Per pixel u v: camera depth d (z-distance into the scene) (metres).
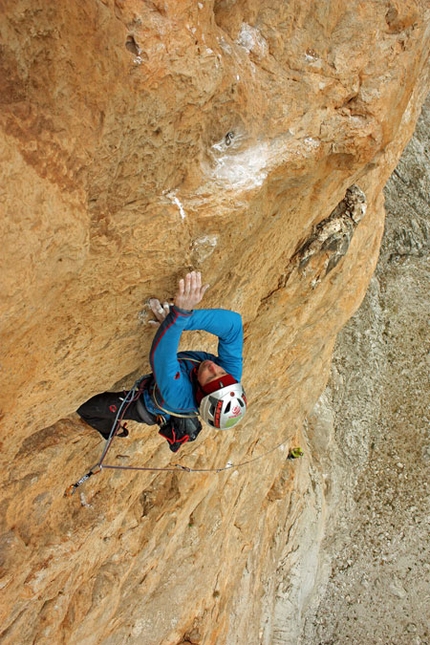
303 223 5.50
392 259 17.73
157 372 3.63
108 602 5.88
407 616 13.13
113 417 4.22
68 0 2.33
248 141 3.64
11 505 4.39
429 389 15.93
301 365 8.16
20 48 2.34
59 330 3.35
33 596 4.80
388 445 15.27
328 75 3.94
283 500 11.01
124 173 3.04
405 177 18.08
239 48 3.45
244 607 9.27
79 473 5.00
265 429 8.53
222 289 4.89
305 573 12.09
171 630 7.23
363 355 15.80
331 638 12.70
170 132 3.06
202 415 3.56
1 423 3.49
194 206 3.46
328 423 13.87
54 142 2.56
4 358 3.03
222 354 3.91
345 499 14.24
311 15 3.66
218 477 7.49
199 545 7.43
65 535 4.97
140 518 6.17
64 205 2.68
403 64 4.33
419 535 14.08
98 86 2.60
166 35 2.70
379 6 3.93
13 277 2.55
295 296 6.58
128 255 3.32
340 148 4.25
